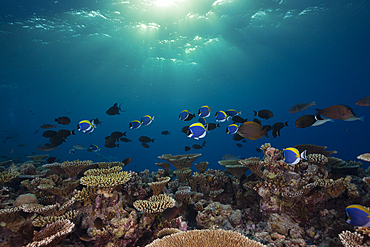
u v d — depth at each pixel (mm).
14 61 30969
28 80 41625
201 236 3365
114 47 29641
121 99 71688
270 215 5070
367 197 4809
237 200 6301
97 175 5027
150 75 45594
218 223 5266
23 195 4285
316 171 5074
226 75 47719
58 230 3531
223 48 32031
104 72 40406
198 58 36406
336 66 46031
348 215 3023
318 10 21797
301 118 4203
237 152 67750
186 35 26766
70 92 54875
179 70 43531
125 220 4133
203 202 6008
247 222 5613
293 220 4945
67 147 59406
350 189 4965
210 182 6465
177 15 21750
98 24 22859
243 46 31156
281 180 4953
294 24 24688
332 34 27891
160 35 26531
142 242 4617
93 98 65875
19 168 6176
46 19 20984
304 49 33250
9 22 20953
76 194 4414
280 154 5098
